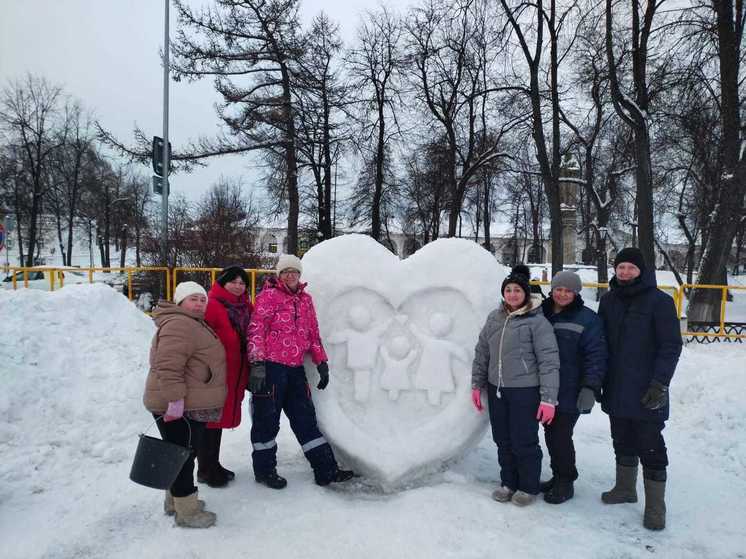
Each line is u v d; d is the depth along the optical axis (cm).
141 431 441
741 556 288
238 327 361
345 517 310
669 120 1517
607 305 341
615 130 1956
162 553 271
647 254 1216
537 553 280
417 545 283
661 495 312
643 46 1215
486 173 2144
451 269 389
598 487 375
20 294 533
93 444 411
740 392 495
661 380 306
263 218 2123
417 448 358
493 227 5312
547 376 323
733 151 1189
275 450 356
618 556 283
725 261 1204
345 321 390
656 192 2258
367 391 378
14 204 3019
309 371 372
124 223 3512
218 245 1673
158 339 294
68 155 3278
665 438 479
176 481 295
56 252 4731
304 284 366
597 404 589
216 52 1645
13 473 358
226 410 353
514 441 335
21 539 287
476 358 357
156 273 1484
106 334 539
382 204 2420
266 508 320
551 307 363
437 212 2322
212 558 268
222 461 404
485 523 309
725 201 1184
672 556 285
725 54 1170
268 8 1683
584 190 2866
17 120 2906
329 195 2098
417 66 2009
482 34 1628
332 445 369
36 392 432
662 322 314
